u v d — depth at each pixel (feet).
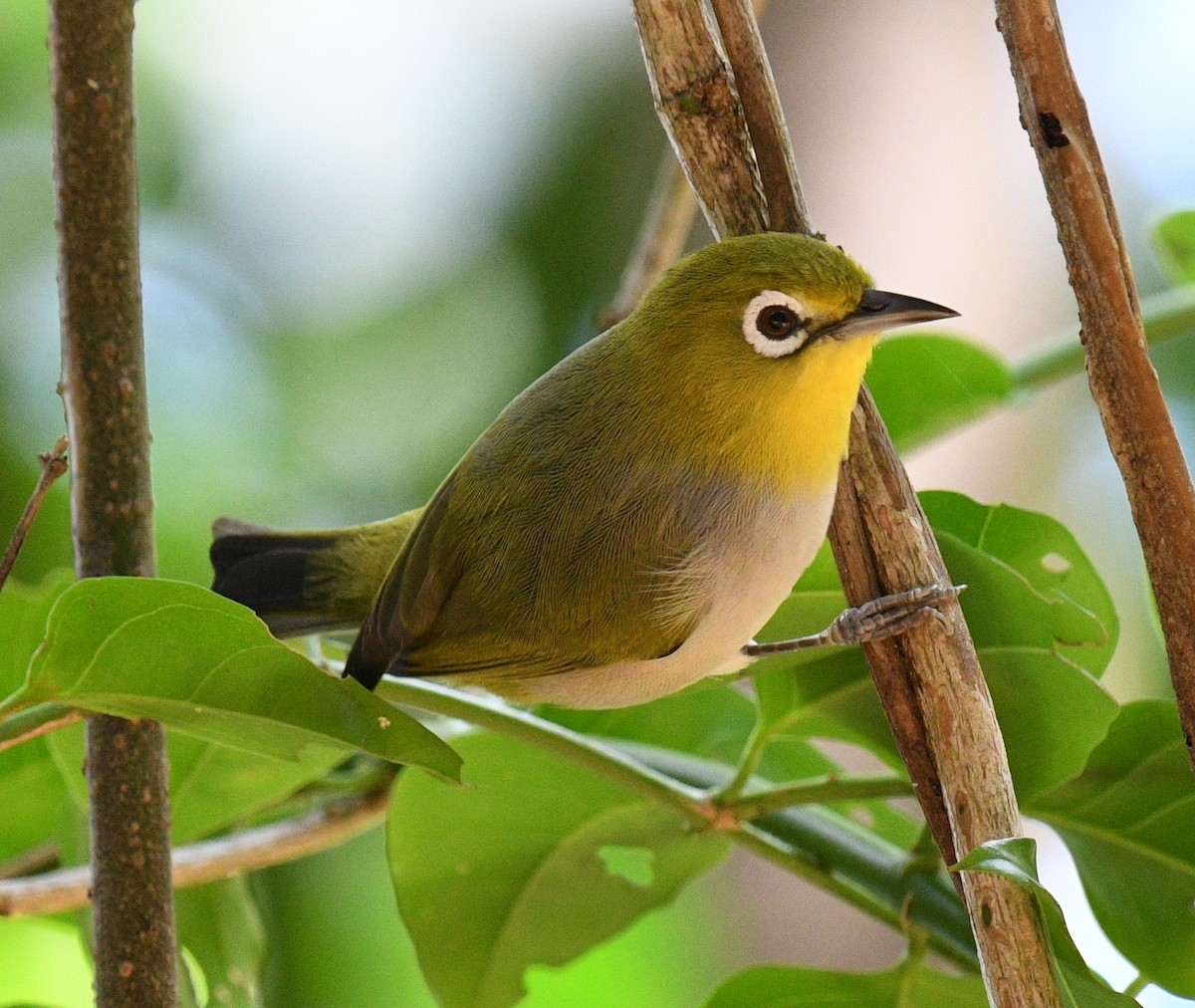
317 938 8.69
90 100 8.08
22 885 8.21
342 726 8.07
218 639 8.05
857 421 8.12
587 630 8.27
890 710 8.09
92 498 8.08
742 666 8.27
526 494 8.28
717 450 8.26
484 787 8.25
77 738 8.23
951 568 8.13
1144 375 8.05
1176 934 8.16
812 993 8.18
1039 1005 8.02
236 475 8.87
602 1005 8.68
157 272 8.93
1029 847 8.00
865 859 8.18
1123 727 8.15
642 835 8.26
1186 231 8.49
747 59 8.17
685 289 8.27
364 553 8.38
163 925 8.06
